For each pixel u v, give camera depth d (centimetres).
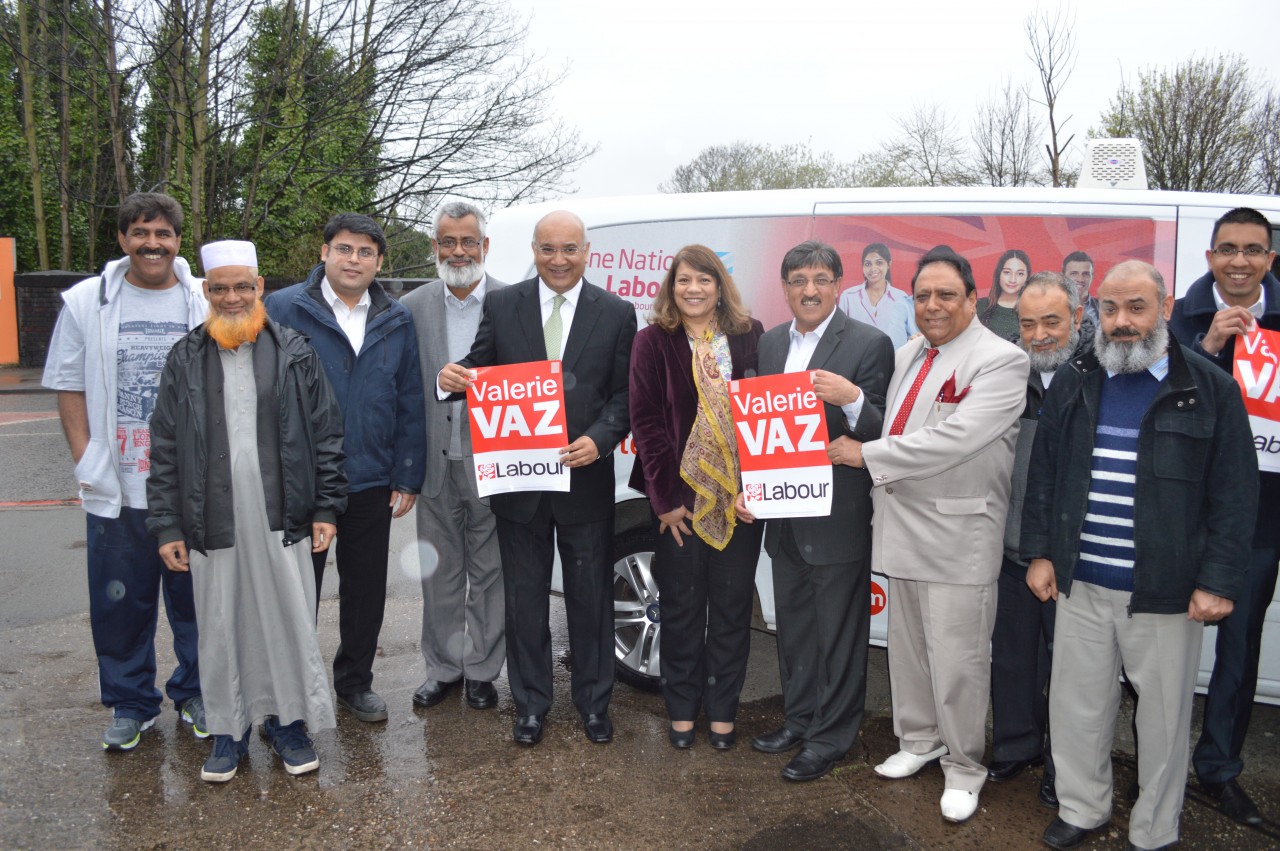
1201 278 334
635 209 412
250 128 1761
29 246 2034
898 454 306
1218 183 2055
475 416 351
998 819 315
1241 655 314
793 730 359
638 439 340
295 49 1706
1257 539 308
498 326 359
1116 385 287
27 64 1819
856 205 388
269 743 369
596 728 367
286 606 330
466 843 296
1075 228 365
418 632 499
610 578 368
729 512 340
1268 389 303
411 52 1747
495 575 401
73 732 376
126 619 354
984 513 310
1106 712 294
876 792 331
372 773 342
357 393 373
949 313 307
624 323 360
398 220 1917
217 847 294
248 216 1702
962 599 312
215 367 325
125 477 350
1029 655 335
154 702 369
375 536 383
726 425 338
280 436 329
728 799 324
